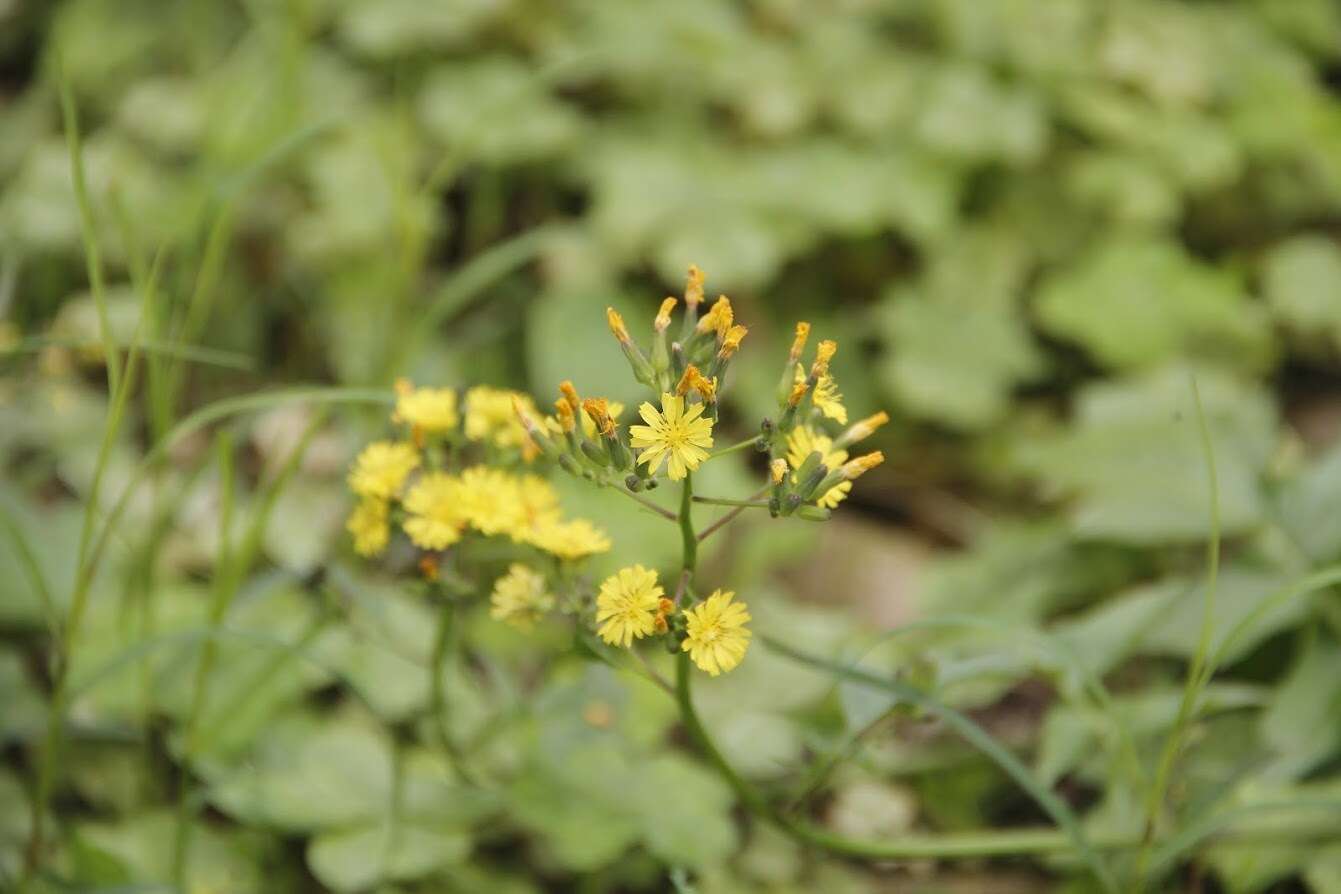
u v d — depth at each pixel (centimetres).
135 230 75
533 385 79
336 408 66
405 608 63
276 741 61
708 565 68
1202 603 63
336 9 84
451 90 83
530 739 60
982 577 68
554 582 56
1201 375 73
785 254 85
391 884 60
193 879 60
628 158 84
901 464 81
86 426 67
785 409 54
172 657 62
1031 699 66
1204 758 61
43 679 63
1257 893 60
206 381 74
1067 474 67
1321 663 61
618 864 61
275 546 65
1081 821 61
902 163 85
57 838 60
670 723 63
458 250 85
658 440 53
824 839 58
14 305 69
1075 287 85
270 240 77
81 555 57
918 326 83
